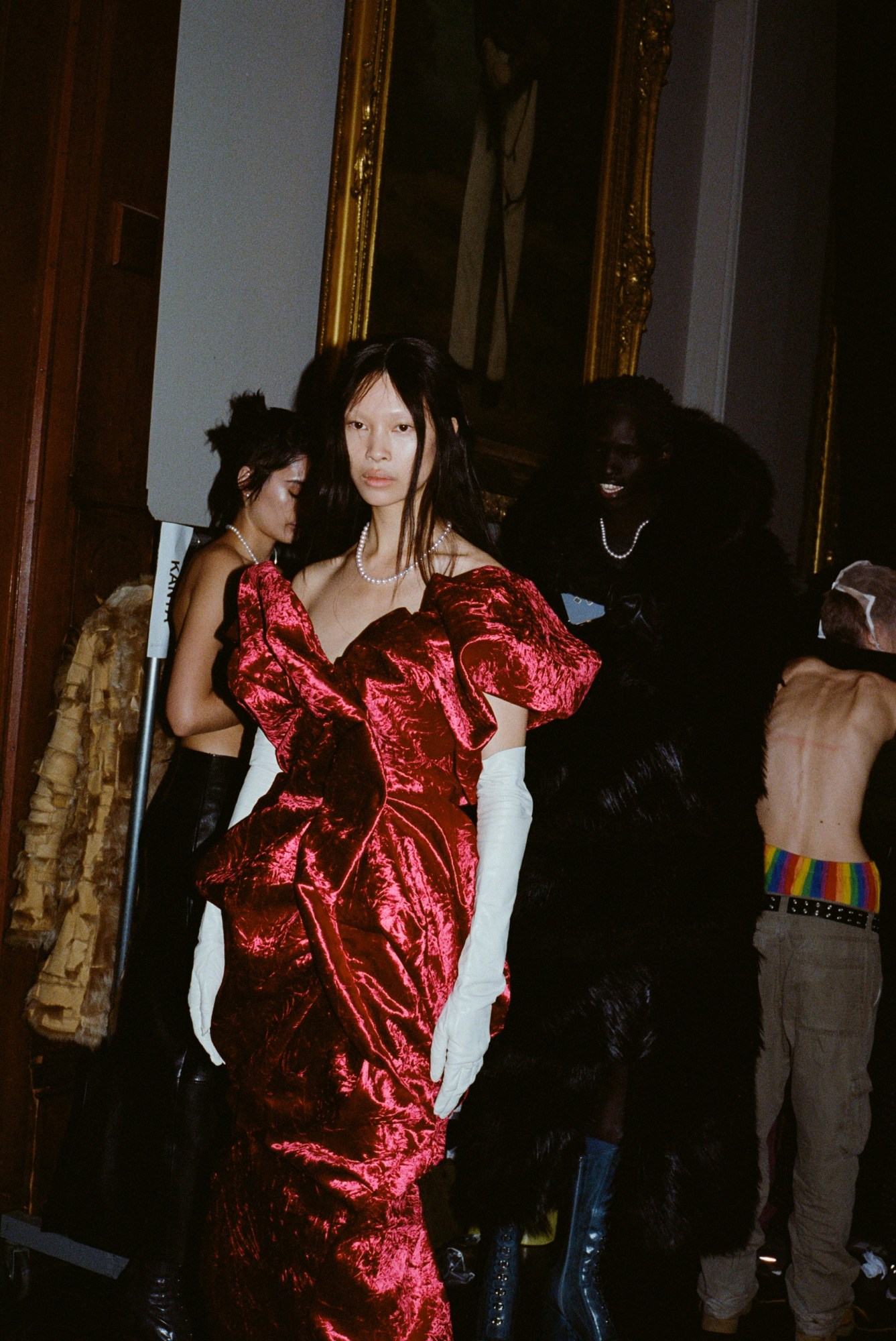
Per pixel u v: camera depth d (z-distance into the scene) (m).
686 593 2.46
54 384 2.71
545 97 3.93
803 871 2.59
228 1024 1.74
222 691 2.37
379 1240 1.63
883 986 3.14
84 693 2.60
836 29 5.50
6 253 2.74
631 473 2.50
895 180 5.13
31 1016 2.54
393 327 3.44
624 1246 2.36
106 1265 2.44
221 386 3.12
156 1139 2.24
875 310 5.25
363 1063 1.64
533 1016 2.39
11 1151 2.70
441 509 1.79
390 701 1.66
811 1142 2.60
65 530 2.73
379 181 3.32
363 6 3.24
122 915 2.53
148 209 2.84
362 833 1.63
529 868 2.42
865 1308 2.94
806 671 2.71
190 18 2.98
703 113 4.89
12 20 2.75
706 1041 2.38
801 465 5.49
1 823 2.67
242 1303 1.71
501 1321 2.37
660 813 2.38
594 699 2.41
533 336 3.97
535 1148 2.37
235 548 2.52
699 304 4.89
